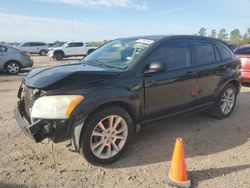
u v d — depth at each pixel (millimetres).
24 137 5199
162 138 5289
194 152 4758
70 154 4586
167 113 5078
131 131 4504
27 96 4332
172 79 4973
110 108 4188
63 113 3834
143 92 4594
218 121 6258
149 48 4816
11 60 14648
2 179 3883
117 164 4324
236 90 6621
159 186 3771
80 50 30688
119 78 4363
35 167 4199
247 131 5738
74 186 3764
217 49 6137
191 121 6203
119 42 5539
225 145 5062
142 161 4426
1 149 4727
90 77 4164
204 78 5621
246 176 4027
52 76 4113
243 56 9664
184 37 5469
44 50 38031
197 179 3926
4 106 7340
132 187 3756
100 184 3816
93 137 4133
